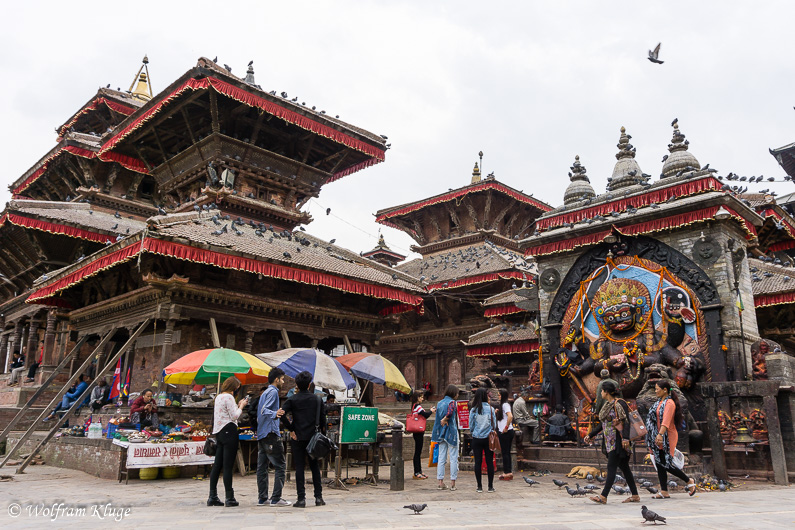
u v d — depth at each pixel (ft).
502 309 84.64
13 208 75.51
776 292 61.05
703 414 48.47
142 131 91.97
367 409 42.24
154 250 53.78
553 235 61.31
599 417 31.68
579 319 58.80
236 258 59.36
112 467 45.60
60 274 67.72
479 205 133.69
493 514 26.37
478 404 39.55
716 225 51.13
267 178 90.63
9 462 56.85
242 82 80.02
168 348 58.44
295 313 70.90
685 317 50.75
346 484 42.34
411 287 79.10
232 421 30.32
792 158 103.96
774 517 24.35
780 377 45.21
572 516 25.26
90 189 105.29
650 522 22.72
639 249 55.88
